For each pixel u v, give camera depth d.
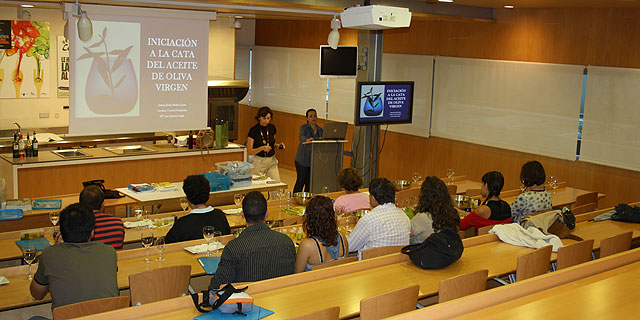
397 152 10.77
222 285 3.55
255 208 3.80
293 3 6.75
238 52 13.65
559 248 4.27
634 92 7.49
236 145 9.23
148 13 7.27
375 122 8.65
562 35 8.24
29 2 6.83
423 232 4.70
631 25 7.50
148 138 10.19
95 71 7.05
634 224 5.78
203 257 4.45
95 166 7.88
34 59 9.32
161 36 7.41
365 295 3.53
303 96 11.99
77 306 3.08
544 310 2.84
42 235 4.88
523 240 4.73
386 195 4.49
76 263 3.42
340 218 5.52
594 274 3.66
